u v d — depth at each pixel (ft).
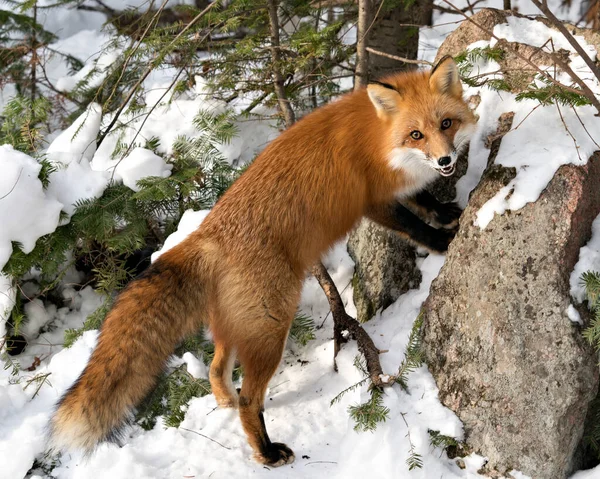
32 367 17.75
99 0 30.76
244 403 13.71
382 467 12.74
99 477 13.70
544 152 13.20
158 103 20.27
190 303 13.48
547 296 12.35
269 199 14.03
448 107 13.34
